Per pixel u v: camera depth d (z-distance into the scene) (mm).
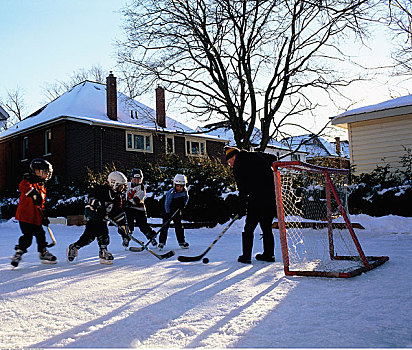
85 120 22078
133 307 3205
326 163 12844
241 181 5375
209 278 4281
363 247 6516
